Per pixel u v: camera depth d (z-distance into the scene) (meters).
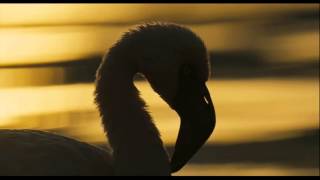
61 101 16.86
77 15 26.06
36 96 17.16
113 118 9.11
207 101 9.17
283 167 14.28
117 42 9.17
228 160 14.42
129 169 8.98
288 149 14.98
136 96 9.16
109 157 9.15
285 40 22.27
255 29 23.77
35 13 26.05
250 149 14.95
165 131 15.32
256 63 19.92
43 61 19.80
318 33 23.12
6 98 17.00
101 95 9.16
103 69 9.17
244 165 14.29
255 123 16.16
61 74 18.75
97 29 24.14
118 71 9.13
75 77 18.56
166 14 26.44
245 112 16.73
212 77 18.95
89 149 9.05
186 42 9.05
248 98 17.56
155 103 16.88
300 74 19.16
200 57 9.08
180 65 9.07
